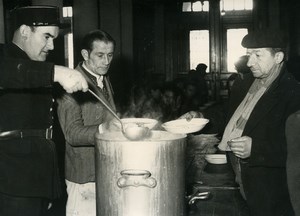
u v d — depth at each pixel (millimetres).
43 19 1929
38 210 1984
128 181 1595
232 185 2445
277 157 2182
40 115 1956
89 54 2496
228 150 2531
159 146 1600
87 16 6715
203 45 12516
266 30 2295
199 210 2064
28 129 1917
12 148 1867
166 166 1621
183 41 12531
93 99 2436
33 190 1889
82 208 2428
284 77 2277
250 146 2230
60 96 2227
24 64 1700
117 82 7730
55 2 4184
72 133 2176
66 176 2469
